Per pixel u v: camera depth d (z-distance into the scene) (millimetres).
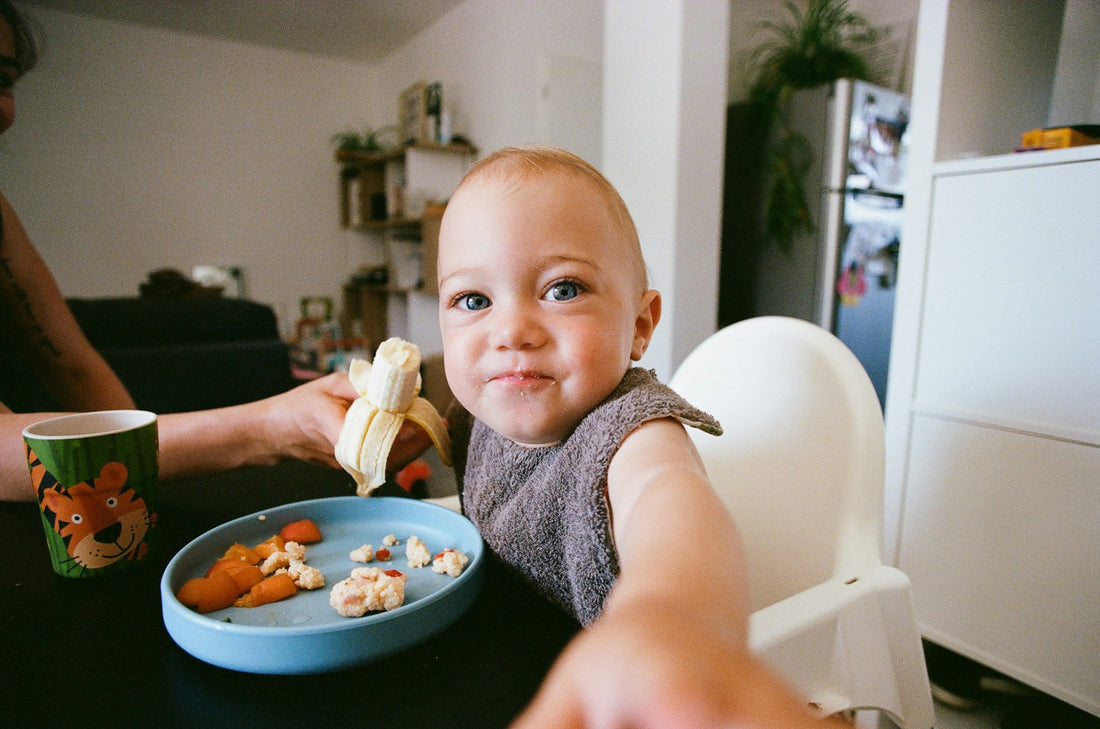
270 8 3361
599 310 411
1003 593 1044
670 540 249
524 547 476
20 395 1333
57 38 3434
